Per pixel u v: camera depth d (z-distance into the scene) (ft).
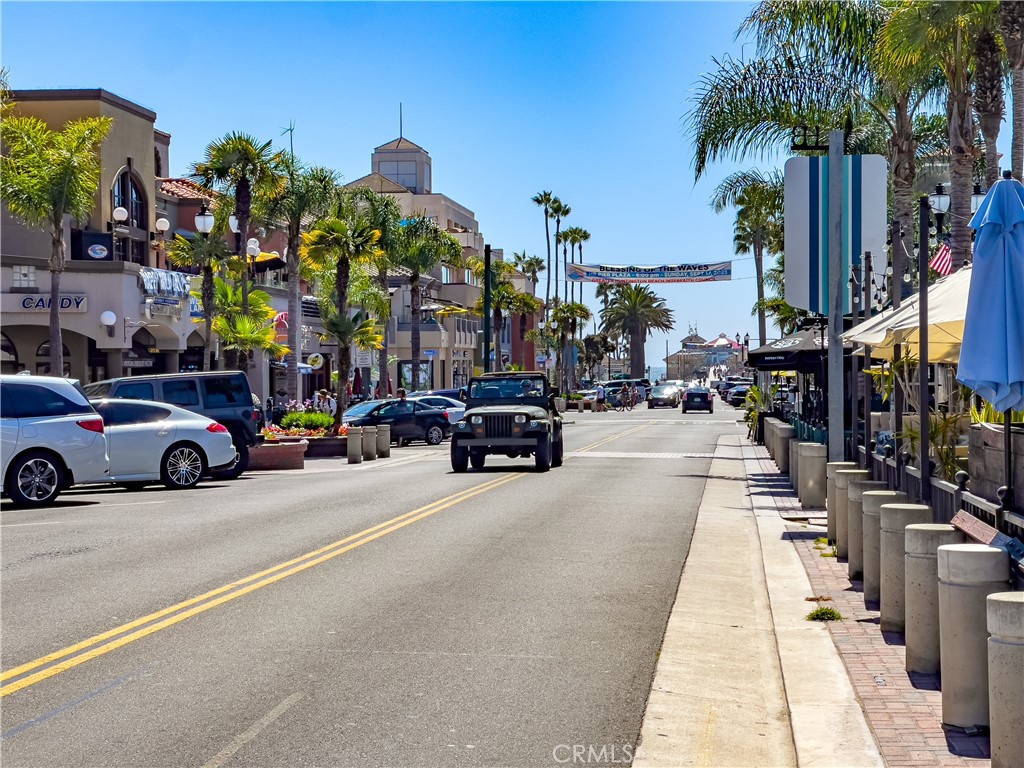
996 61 71.51
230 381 84.74
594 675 25.32
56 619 30.78
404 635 28.99
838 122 91.20
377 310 204.85
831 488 45.44
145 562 40.81
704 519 55.83
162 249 174.09
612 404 291.99
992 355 23.70
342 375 144.97
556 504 62.18
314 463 104.78
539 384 93.25
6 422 61.98
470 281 324.19
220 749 19.94
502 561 41.45
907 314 38.47
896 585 28.94
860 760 19.29
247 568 39.45
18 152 128.57
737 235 266.57
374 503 62.59
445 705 22.77
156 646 27.63
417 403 137.80
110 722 21.50
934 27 71.10
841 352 58.59
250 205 153.48
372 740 20.49
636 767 19.48
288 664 25.94
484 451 88.02
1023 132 70.90
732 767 19.61
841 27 86.58
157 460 72.95
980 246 24.14
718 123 91.45
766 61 90.17
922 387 33.65
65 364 152.46
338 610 32.12
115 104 161.99
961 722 20.70
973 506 27.12
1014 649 17.70
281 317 183.93
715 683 25.07
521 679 24.86
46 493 62.44
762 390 138.51
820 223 62.64
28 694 23.45
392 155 345.10
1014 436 24.07
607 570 39.70
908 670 25.04
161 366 164.76
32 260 144.36
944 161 104.53
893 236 50.72
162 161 200.75
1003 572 20.65
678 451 115.34
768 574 38.70
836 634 29.01
